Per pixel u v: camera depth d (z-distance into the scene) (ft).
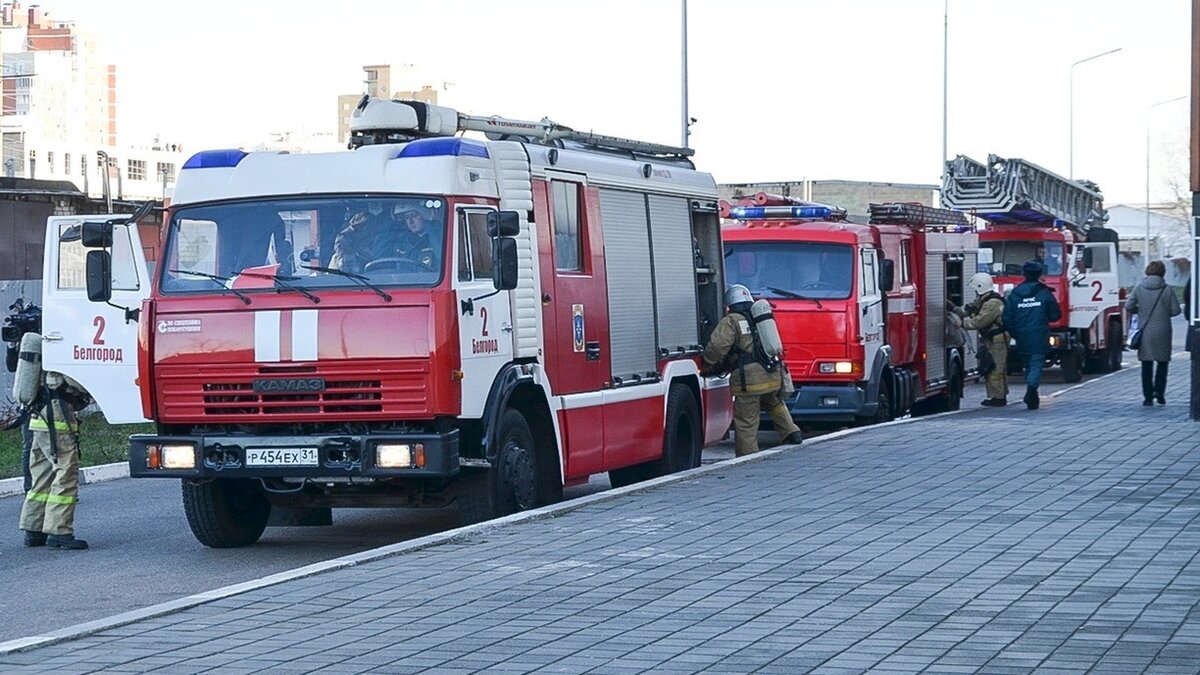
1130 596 28.19
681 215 52.34
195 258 38.60
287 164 38.70
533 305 41.16
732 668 23.07
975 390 107.96
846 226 69.00
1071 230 118.01
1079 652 23.79
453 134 42.91
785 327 67.56
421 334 36.68
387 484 39.19
